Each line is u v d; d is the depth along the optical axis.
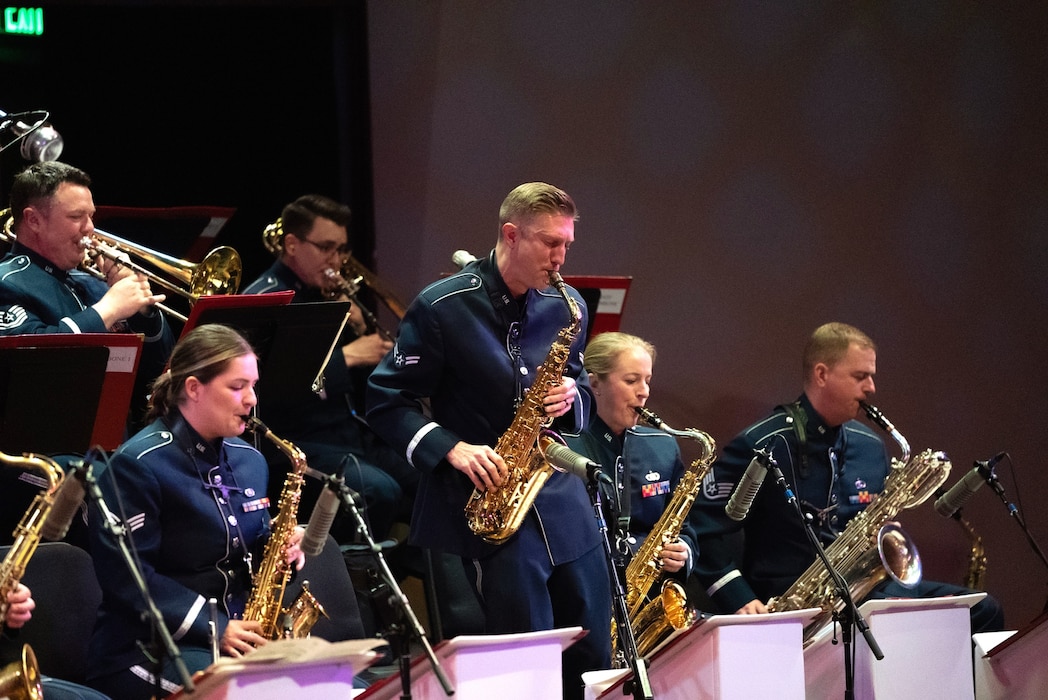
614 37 15.88
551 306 9.63
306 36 15.42
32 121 13.12
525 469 9.36
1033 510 16.67
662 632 11.34
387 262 15.40
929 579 16.33
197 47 15.17
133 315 11.48
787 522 12.32
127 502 8.66
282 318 11.08
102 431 10.03
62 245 11.15
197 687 6.89
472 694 7.75
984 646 10.69
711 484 12.27
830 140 16.36
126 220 12.44
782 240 16.25
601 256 15.85
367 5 15.21
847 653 9.38
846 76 16.41
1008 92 16.72
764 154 16.23
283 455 12.75
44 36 14.65
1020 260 16.77
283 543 9.26
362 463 12.85
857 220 16.41
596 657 9.49
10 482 9.74
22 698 7.70
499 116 15.59
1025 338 16.77
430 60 15.42
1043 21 16.75
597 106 15.84
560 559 9.32
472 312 9.30
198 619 8.59
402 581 12.60
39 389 9.57
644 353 11.31
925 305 16.55
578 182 15.80
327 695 7.18
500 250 9.42
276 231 13.98
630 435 11.78
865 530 11.88
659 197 15.98
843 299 16.36
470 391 9.34
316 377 11.55
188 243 12.83
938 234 16.58
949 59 16.61
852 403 12.40
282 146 15.45
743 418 16.16
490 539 9.15
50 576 9.20
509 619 9.14
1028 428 16.72
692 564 11.62
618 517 9.48
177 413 9.06
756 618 8.84
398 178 15.39
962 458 16.56
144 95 15.05
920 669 9.84
